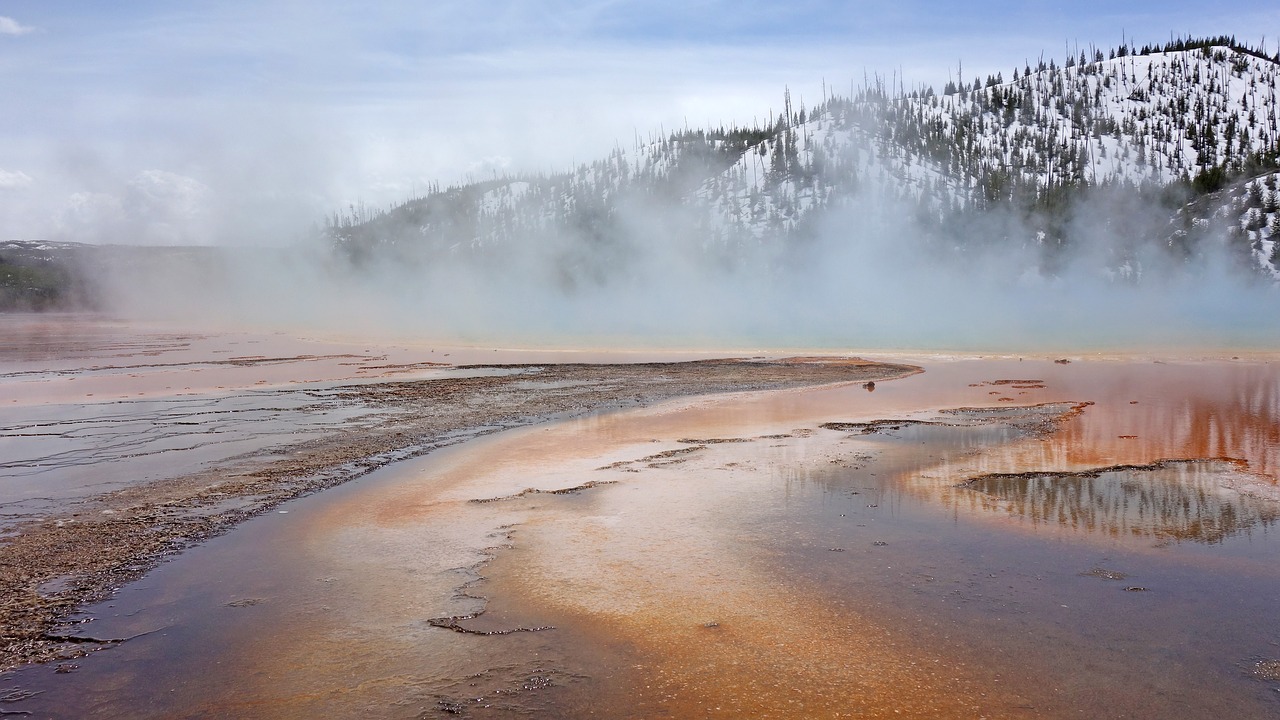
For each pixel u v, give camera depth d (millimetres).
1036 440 12859
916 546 7723
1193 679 5117
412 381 22969
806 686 5113
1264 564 7094
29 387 21781
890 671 5281
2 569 7305
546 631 5961
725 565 7277
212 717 4848
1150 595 6449
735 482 10344
